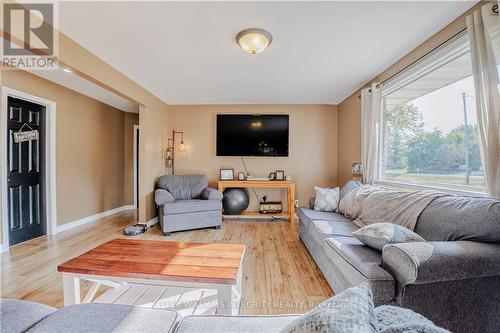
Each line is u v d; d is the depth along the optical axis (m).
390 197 2.20
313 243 2.56
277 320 0.84
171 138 4.66
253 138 4.50
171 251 1.78
